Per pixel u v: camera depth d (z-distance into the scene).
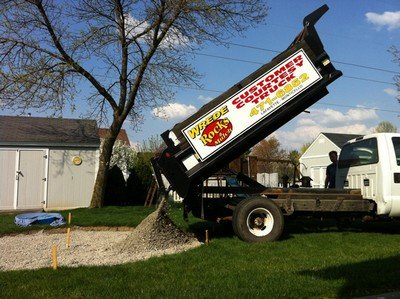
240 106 8.17
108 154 16.20
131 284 5.17
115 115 16.06
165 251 7.22
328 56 8.41
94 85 15.58
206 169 8.15
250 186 9.30
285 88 8.30
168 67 15.97
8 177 16.64
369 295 4.90
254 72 8.26
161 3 14.65
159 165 8.01
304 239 8.28
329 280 5.28
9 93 14.46
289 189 8.71
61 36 14.66
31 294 4.79
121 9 15.25
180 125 8.05
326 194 8.78
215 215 8.95
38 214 11.34
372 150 9.26
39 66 14.57
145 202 17.62
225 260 6.50
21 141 16.75
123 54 15.79
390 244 7.91
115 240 8.80
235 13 14.99
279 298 4.62
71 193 17.38
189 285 5.12
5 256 7.18
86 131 18.50
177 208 13.45
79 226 10.60
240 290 4.87
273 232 8.07
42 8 14.32
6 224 10.82
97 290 4.92
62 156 17.36
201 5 14.45
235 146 8.18
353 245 7.79
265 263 6.30
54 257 6.05
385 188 8.82
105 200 17.73
